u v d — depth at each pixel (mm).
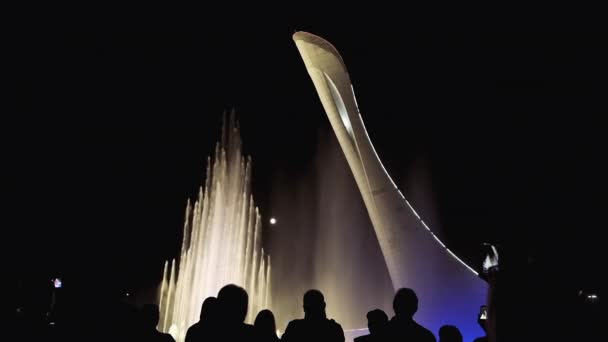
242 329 3857
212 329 3834
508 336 2217
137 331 4273
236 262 23422
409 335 4152
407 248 14875
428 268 14680
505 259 2352
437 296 14406
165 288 29734
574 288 2295
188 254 23391
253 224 32250
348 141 15805
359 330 12688
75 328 4633
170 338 4332
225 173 24484
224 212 24062
